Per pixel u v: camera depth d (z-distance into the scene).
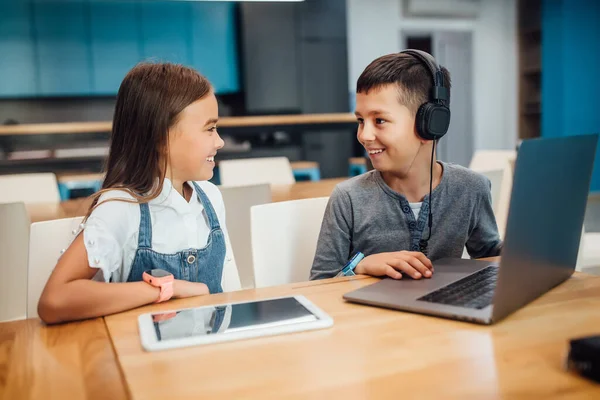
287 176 3.24
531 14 7.20
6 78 5.62
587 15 6.45
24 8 5.58
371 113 1.10
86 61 5.86
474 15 7.28
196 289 0.91
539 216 0.73
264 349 0.64
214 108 1.00
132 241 0.99
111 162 1.02
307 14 6.31
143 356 0.63
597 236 2.24
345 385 0.54
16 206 1.45
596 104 6.64
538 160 0.69
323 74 6.47
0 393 0.56
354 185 1.25
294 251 1.35
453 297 0.79
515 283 0.71
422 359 0.60
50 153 5.26
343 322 0.73
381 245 1.23
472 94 7.46
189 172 1.01
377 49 7.04
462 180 1.23
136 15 5.94
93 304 0.80
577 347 0.55
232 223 1.75
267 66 6.25
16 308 1.51
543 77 6.71
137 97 0.97
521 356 0.60
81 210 1.33
